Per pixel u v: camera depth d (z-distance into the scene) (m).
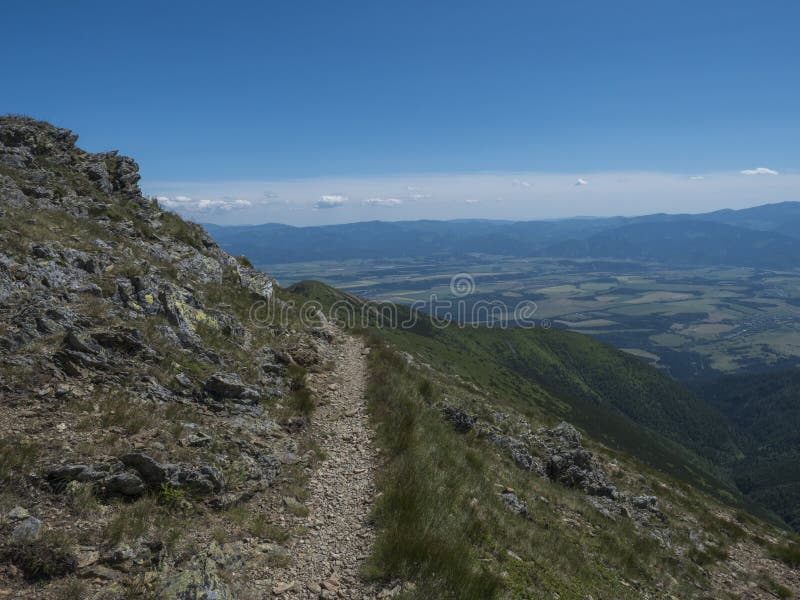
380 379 22.36
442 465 15.22
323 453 14.43
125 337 15.02
